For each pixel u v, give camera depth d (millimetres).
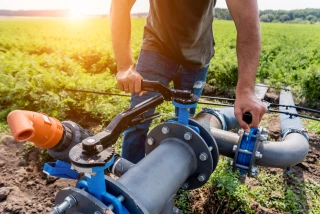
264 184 2764
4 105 5117
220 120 2248
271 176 2879
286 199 2564
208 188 2582
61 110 4316
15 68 6355
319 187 2781
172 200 1506
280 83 6586
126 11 1717
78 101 4742
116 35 1717
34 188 2766
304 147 2045
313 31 42250
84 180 1051
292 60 10367
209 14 2207
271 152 1832
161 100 1354
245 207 2342
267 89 5973
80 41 15211
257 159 1831
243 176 2857
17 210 2443
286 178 2887
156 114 1342
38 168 3086
